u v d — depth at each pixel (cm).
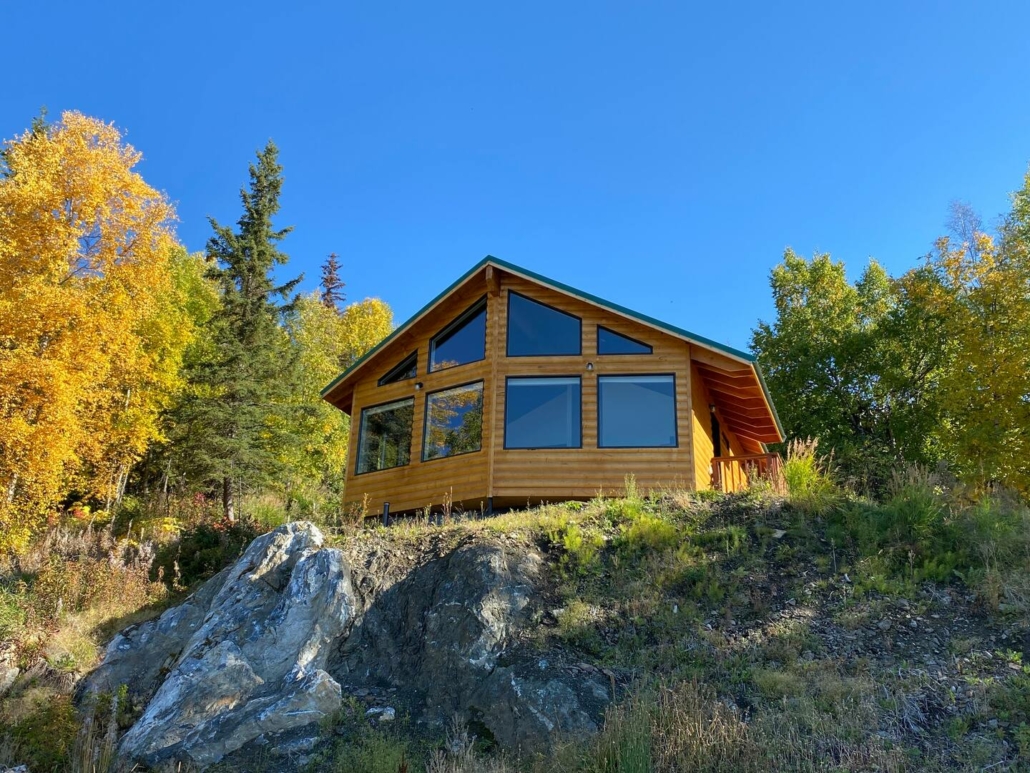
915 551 1173
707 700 887
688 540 1280
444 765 861
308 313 4469
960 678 881
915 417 3058
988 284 2545
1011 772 729
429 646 1100
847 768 745
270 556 1324
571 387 1819
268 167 3019
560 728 898
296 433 3031
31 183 2100
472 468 1806
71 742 1030
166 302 2891
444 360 1986
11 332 1992
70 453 1998
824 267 3612
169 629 1321
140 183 2378
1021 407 2336
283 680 1083
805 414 3309
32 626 1330
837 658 951
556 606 1138
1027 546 1127
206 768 938
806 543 1237
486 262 1922
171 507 2578
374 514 1964
